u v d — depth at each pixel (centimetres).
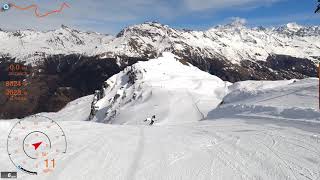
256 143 1358
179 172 960
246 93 4547
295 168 977
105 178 892
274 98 3391
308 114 2111
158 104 14725
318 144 1293
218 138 1527
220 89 17750
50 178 866
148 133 1750
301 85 3797
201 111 13262
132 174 932
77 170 942
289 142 1353
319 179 881
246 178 905
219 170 978
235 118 2848
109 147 1262
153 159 1099
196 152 1212
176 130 1948
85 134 1549
